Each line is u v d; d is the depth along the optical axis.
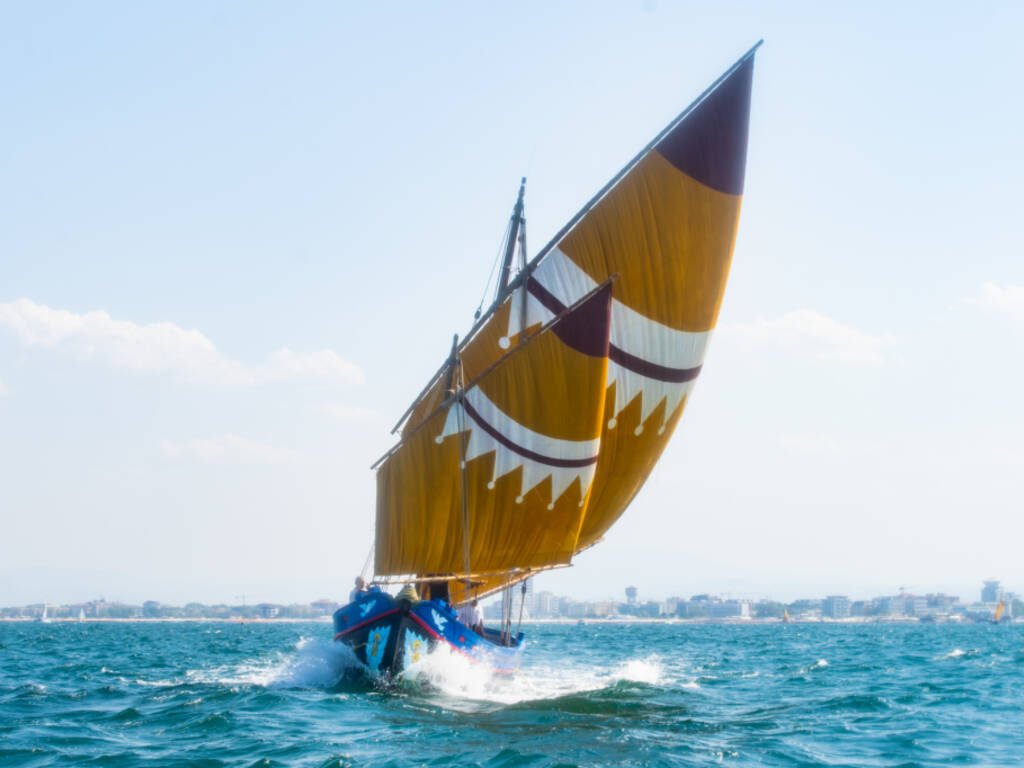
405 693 28.28
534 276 33.94
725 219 33.47
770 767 19.00
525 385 31.72
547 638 110.44
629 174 33.25
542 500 31.44
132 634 130.50
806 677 41.78
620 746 20.50
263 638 108.81
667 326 33.94
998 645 89.81
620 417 33.97
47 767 17.98
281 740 20.59
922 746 21.64
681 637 123.81
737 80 32.62
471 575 31.89
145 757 18.86
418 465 33.06
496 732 21.91
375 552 34.12
